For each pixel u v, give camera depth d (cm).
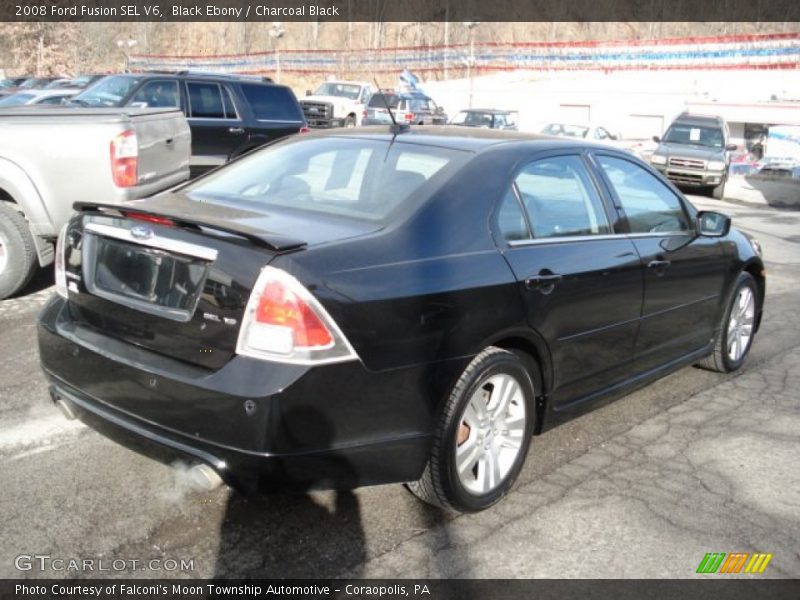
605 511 359
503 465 359
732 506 368
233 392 280
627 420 471
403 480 320
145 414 306
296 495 353
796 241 1259
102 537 317
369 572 305
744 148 2609
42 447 391
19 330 569
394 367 303
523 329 353
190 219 309
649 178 477
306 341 282
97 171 632
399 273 311
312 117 2569
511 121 2481
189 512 338
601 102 3256
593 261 396
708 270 500
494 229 355
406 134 407
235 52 4934
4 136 609
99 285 337
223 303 291
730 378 556
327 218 341
